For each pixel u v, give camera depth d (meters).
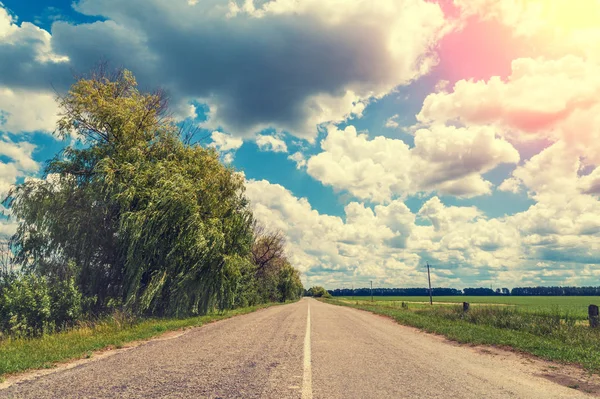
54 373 6.30
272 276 56.19
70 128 19.09
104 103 19.31
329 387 5.34
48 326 13.76
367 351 8.86
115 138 19.88
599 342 10.44
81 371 6.42
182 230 19.81
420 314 23.95
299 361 7.39
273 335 12.02
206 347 9.32
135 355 8.13
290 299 91.12
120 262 19.22
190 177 22.03
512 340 10.72
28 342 10.99
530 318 15.62
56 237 17.84
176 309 20.20
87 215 18.22
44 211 17.81
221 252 23.20
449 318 19.50
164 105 22.66
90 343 9.74
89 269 18.52
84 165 19.59
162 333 12.92
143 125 21.05
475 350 9.56
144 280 19.83
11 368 6.53
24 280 14.05
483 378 6.14
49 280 16.06
